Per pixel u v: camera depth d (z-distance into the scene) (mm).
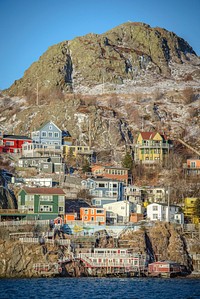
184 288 165125
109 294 153125
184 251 198750
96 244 192750
